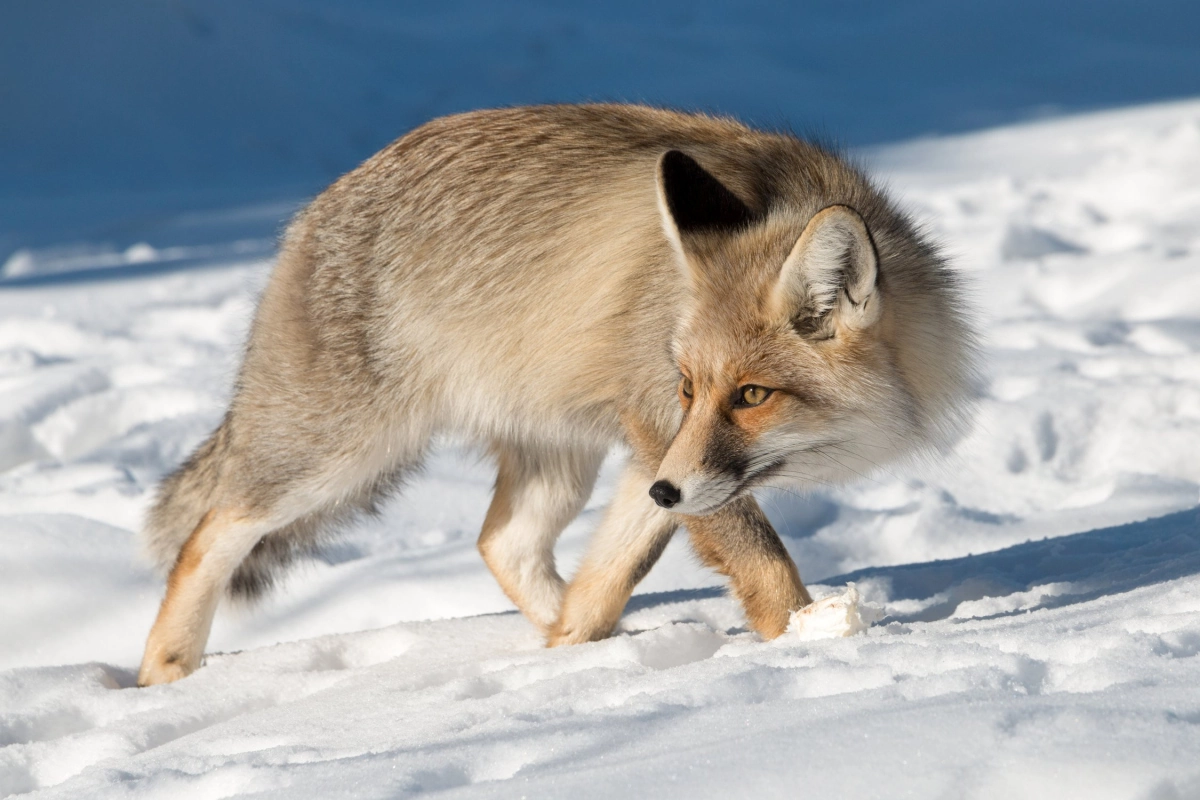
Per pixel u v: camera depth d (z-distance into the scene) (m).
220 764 5.46
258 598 10.56
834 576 10.27
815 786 3.90
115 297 24.48
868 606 7.39
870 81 66.88
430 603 11.12
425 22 85.88
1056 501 12.84
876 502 13.29
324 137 60.97
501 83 71.50
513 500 10.07
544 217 8.87
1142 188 28.16
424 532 13.32
